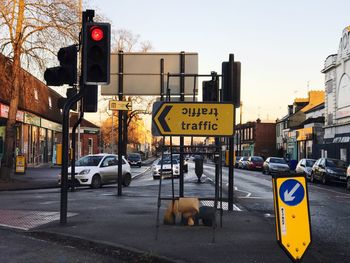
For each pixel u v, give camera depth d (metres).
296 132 59.62
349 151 36.94
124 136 43.88
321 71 45.50
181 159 12.12
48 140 46.34
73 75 9.70
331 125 42.47
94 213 11.80
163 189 20.69
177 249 7.68
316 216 12.78
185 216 9.88
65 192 10.02
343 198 18.84
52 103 45.16
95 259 7.38
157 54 15.38
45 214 11.81
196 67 14.95
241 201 16.56
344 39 39.44
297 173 6.08
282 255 7.30
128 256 7.50
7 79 22.34
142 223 10.19
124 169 22.78
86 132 62.25
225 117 8.59
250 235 8.93
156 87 15.48
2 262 7.07
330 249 8.42
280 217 6.01
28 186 21.27
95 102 11.21
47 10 21.09
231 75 11.57
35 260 7.23
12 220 10.89
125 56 15.60
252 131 85.75
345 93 39.41
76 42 21.58
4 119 30.22
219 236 8.81
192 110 8.62
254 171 50.03
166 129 8.64
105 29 9.25
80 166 21.34
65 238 8.74
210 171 41.38
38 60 21.20
